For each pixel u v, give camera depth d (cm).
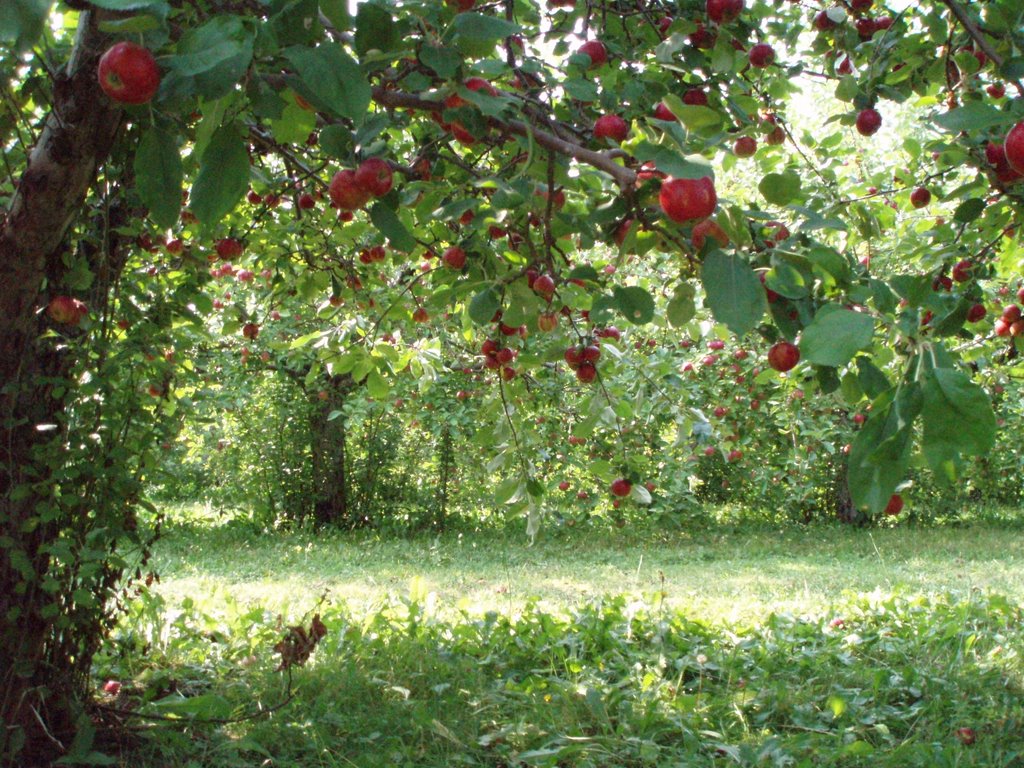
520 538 1052
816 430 821
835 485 1210
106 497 323
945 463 115
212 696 371
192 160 246
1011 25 281
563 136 253
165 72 152
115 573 348
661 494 1005
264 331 951
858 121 325
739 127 291
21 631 311
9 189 315
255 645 481
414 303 466
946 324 258
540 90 279
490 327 410
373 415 1070
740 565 876
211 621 510
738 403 831
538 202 272
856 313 128
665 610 543
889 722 387
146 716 348
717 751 357
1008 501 1394
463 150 397
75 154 251
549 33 342
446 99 193
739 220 183
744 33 287
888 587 739
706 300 168
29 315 292
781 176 181
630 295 232
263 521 1116
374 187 187
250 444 1125
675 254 270
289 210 500
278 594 694
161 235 370
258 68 168
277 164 497
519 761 343
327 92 148
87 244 340
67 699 330
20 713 317
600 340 400
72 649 342
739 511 1266
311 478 1133
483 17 167
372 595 697
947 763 338
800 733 372
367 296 492
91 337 333
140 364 341
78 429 318
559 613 568
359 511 1145
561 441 886
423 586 571
